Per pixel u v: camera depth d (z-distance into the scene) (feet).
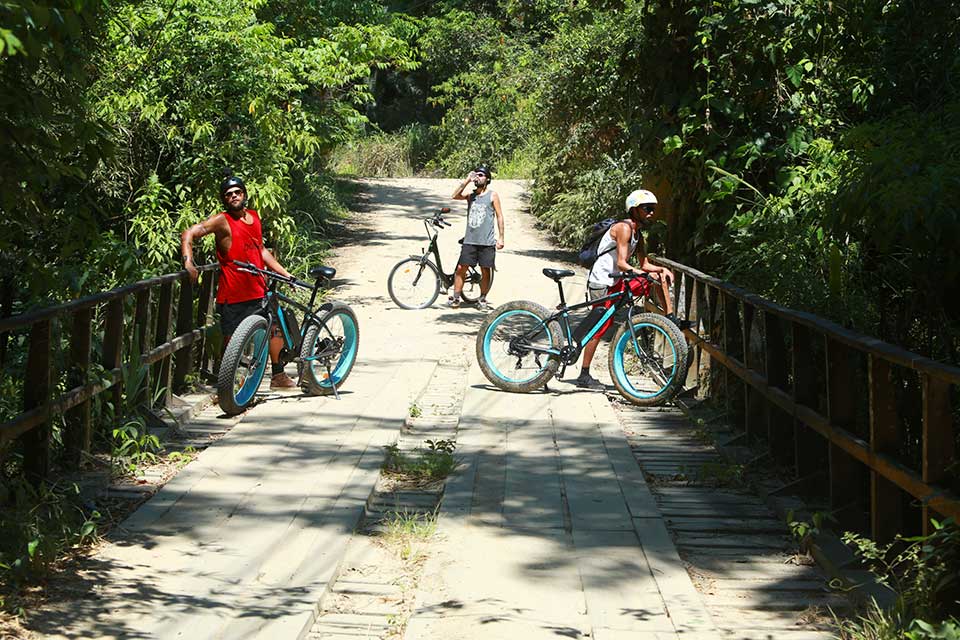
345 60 49.78
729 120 29.73
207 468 22.34
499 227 46.11
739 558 18.22
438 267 46.83
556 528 19.19
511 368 31.07
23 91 14.53
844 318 22.31
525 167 102.22
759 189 29.76
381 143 116.06
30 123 15.20
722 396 28.66
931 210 18.49
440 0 124.98
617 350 30.09
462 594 16.06
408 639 14.42
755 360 25.49
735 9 27.84
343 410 27.86
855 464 18.83
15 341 26.02
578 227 62.54
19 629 14.12
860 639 14.25
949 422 14.56
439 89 128.06
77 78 16.49
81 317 21.90
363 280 53.98
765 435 24.81
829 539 18.15
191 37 40.01
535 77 73.31
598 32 56.80
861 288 23.22
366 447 24.18
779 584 16.97
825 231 22.21
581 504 20.56
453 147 115.14
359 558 17.92
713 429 26.61
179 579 16.37
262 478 21.71
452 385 32.12
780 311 21.33
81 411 22.07
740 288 25.73
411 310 46.11
